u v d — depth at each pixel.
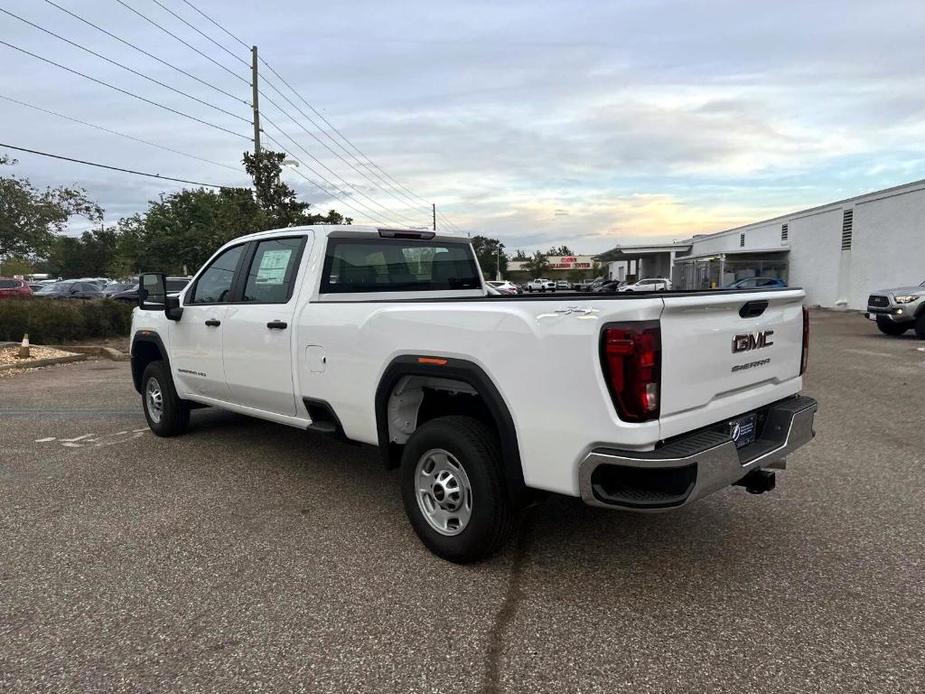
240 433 6.69
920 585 3.41
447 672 2.69
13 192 27.77
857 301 28.16
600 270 96.25
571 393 3.04
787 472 5.32
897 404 8.06
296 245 4.84
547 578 3.51
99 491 4.92
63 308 15.80
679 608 3.19
